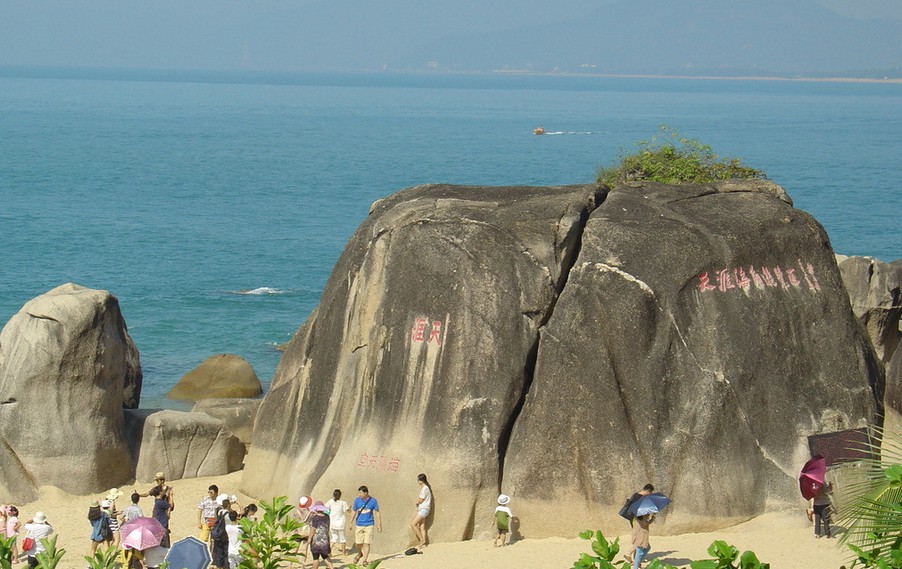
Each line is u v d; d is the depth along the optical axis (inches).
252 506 900.6
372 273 1033.5
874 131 7696.9
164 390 1617.9
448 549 919.7
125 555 880.9
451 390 960.9
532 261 976.3
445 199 1053.8
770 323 968.9
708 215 1014.4
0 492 1102.4
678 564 842.2
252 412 1286.9
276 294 2295.8
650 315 948.6
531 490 933.2
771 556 853.8
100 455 1136.8
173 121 7839.6
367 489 943.0
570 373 943.0
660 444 925.2
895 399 1125.1
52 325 1128.2
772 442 938.7
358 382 1021.2
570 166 4795.8
